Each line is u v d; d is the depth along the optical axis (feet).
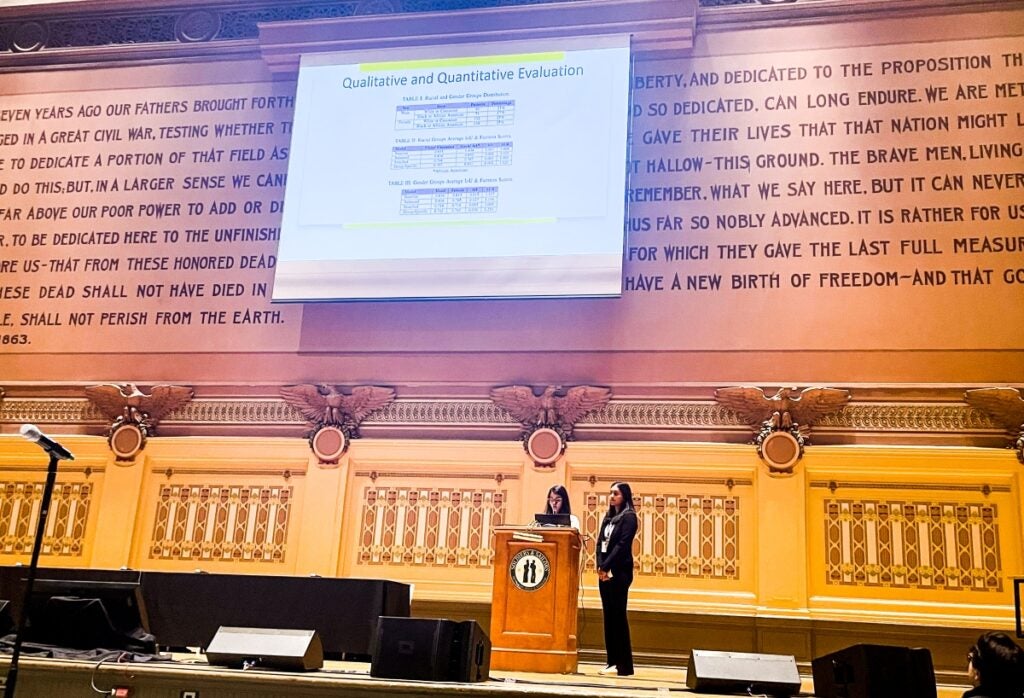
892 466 26.35
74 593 18.70
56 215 33.12
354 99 31.42
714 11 30.60
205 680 16.46
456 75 31.01
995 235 27.27
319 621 19.45
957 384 26.43
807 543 26.27
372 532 28.43
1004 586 25.16
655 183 29.58
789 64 29.71
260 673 16.56
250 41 33.60
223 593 19.86
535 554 21.31
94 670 16.74
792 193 28.66
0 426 31.37
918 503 26.09
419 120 30.83
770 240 28.43
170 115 33.45
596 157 29.43
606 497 27.50
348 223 30.37
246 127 32.83
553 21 30.91
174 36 34.42
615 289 28.27
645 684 19.24
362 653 19.16
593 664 25.43
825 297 27.71
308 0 33.58
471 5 32.01
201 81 33.60
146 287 31.86
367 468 28.94
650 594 26.61
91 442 30.48
